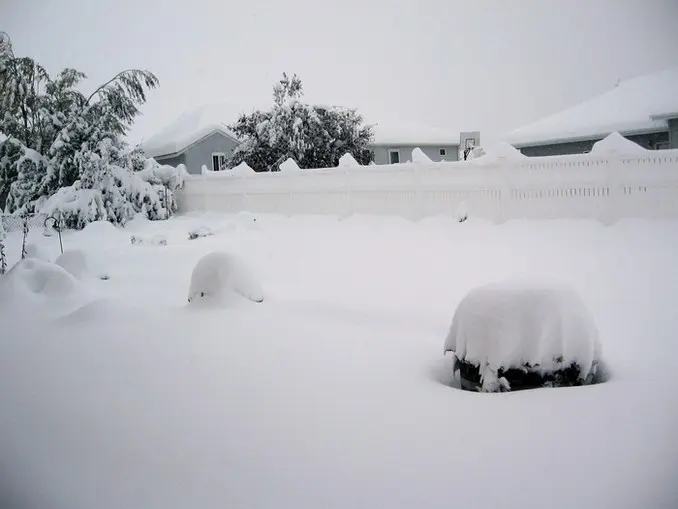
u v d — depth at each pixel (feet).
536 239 37.01
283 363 16.33
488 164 44.37
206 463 10.73
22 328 22.02
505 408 12.27
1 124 75.72
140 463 10.91
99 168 64.54
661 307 20.92
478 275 28.22
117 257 38.22
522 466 9.89
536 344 13.46
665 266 27.12
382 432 11.55
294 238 45.42
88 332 20.79
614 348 16.94
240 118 90.58
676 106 68.64
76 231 60.54
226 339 18.93
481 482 9.48
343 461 10.46
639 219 38.24
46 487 10.20
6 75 73.41
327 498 9.30
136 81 76.69
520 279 14.82
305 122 84.23
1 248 33.91
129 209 65.57
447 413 12.25
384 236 43.52
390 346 17.78
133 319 21.98
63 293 26.23
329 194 57.00
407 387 13.99
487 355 13.67
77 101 75.15
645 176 38.11
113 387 15.21
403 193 50.52
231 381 15.08
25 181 72.02
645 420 11.30
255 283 24.00
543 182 42.04
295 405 13.24
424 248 37.22
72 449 11.69
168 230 57.77
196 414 13.07
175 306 24.47
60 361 17.75
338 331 19.52
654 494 8.82
